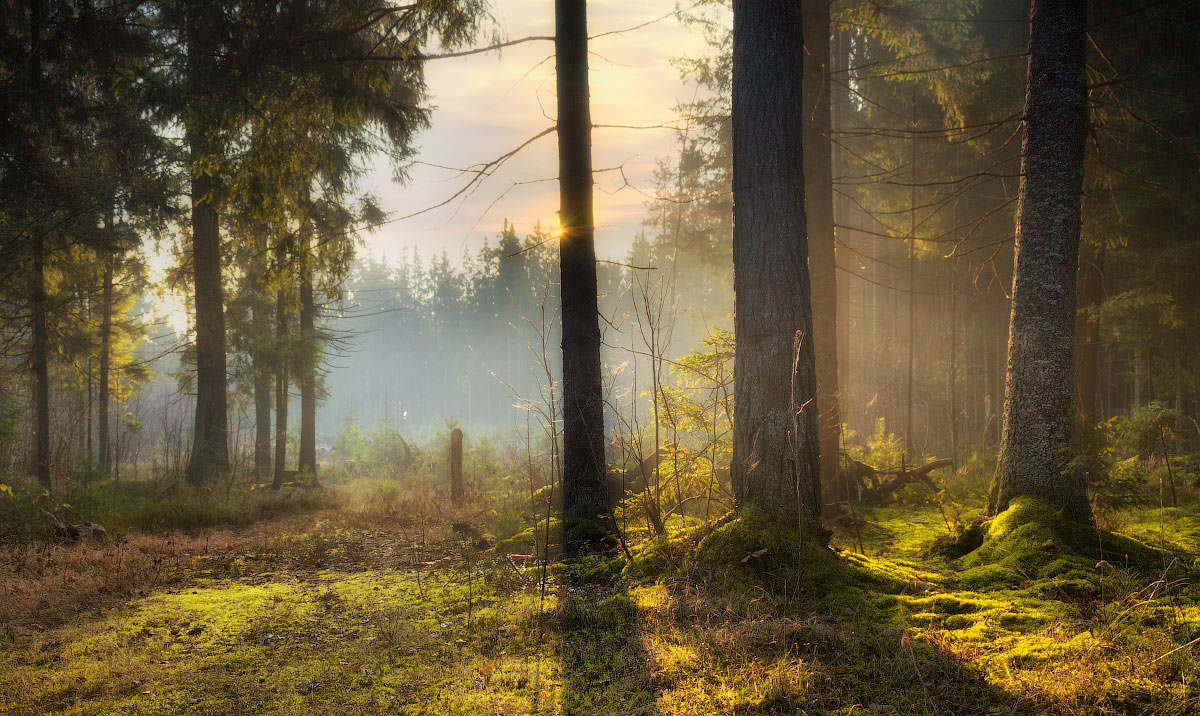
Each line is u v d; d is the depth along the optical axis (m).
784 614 4.33
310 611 5.20
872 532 7.70
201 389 14.52
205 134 8.59
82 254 12.81
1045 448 6.22
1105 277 13.04
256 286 18.95
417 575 6.09
